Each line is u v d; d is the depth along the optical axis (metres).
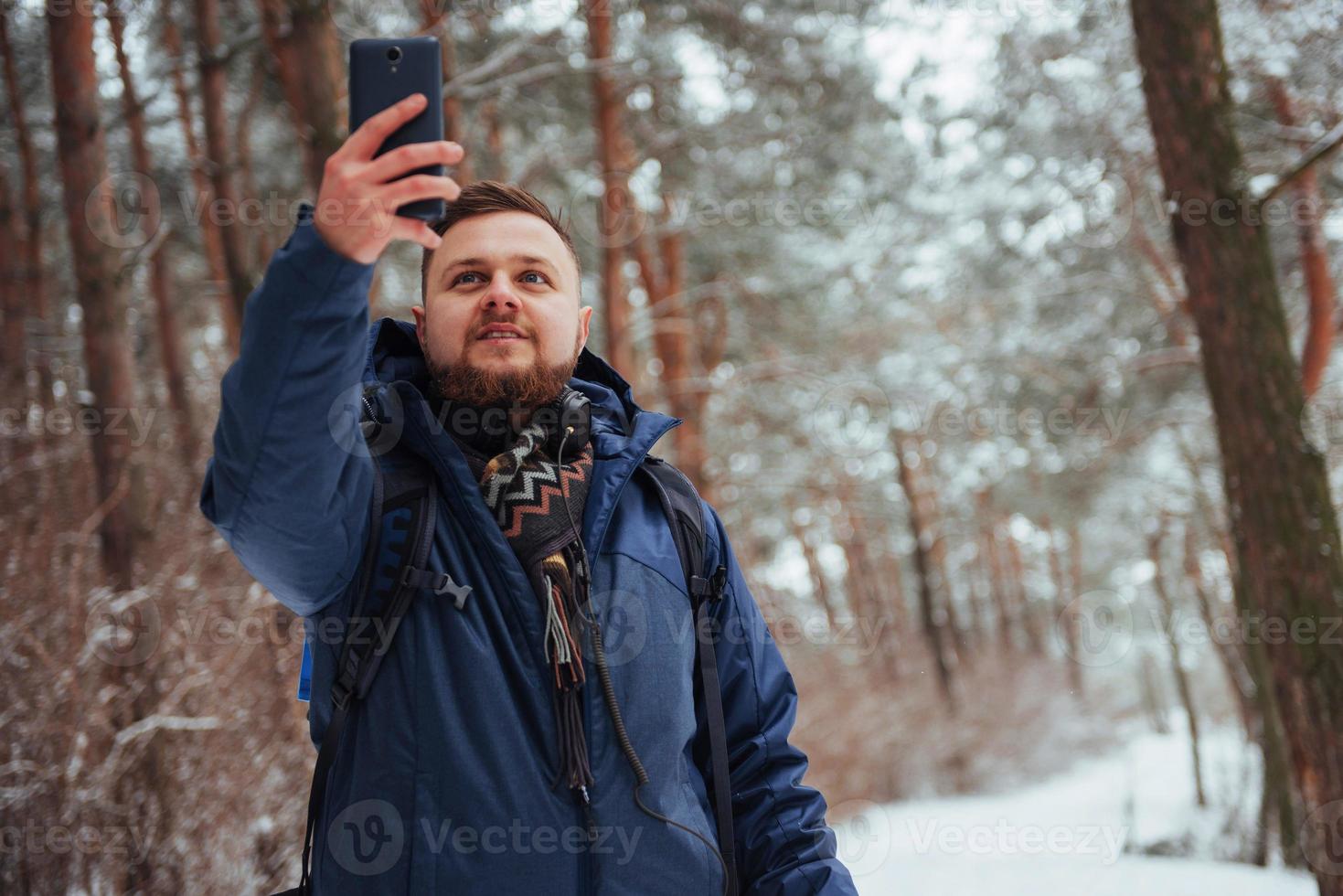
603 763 1.29
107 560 5.28
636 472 1.53
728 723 1.52
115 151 9.16
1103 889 6.25
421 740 1.25
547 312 1.41
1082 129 10.82
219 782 4.07
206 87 7.98
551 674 1.30
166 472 6.71
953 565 26.67
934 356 16.03
